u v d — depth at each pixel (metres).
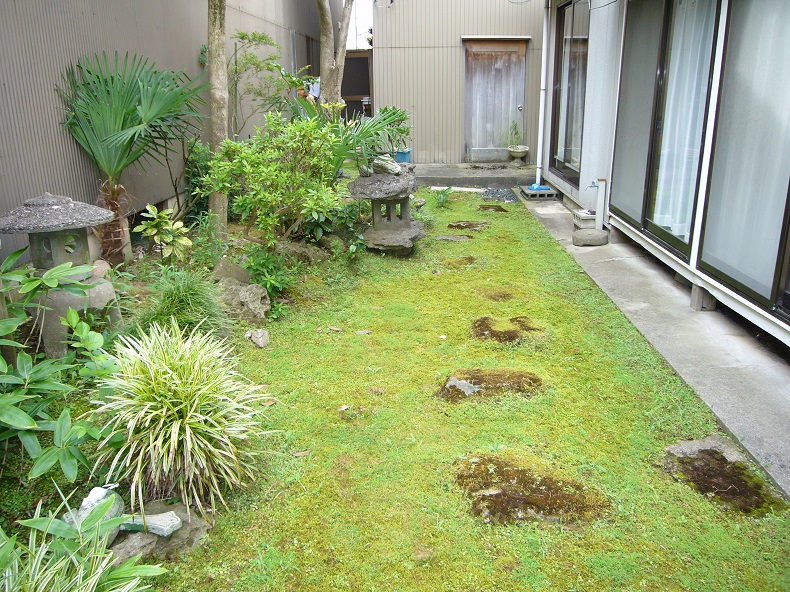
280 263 4.80
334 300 4.94
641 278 5.40
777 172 3.66
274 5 10.20
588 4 7.34
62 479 2.70
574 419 3.24
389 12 10.88
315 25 14.02
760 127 3.85
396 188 5.84
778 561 2.32
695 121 4.78
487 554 2.37
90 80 4.74
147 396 2.57
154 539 2.37
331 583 2.25
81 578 1.88
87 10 4.83
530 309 4.78
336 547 2.41
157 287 4.06
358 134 5.93
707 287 4.48
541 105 9.15
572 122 8.39
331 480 2.79
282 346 4.12
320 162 4.63
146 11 5.86
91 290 3.55
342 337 4.28
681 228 5.02
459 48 11.04
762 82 3.84
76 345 2.82
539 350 4.06
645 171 5.68
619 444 3.04
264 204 4.46
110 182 4.85
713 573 2.27
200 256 5.08
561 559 2.34
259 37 7.66
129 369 2.68
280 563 2.32
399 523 2.53
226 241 5.59
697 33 4.73
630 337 4.20
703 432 3.12
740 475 2.80
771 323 3.72
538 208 8.48
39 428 2.49
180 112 5.12
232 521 2.54
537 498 2.61
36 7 4.20
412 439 3.08
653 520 2.53
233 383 2.87
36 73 4.20
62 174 4.50
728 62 4.21
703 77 4.64
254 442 3.02
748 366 3.73
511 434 3.11
